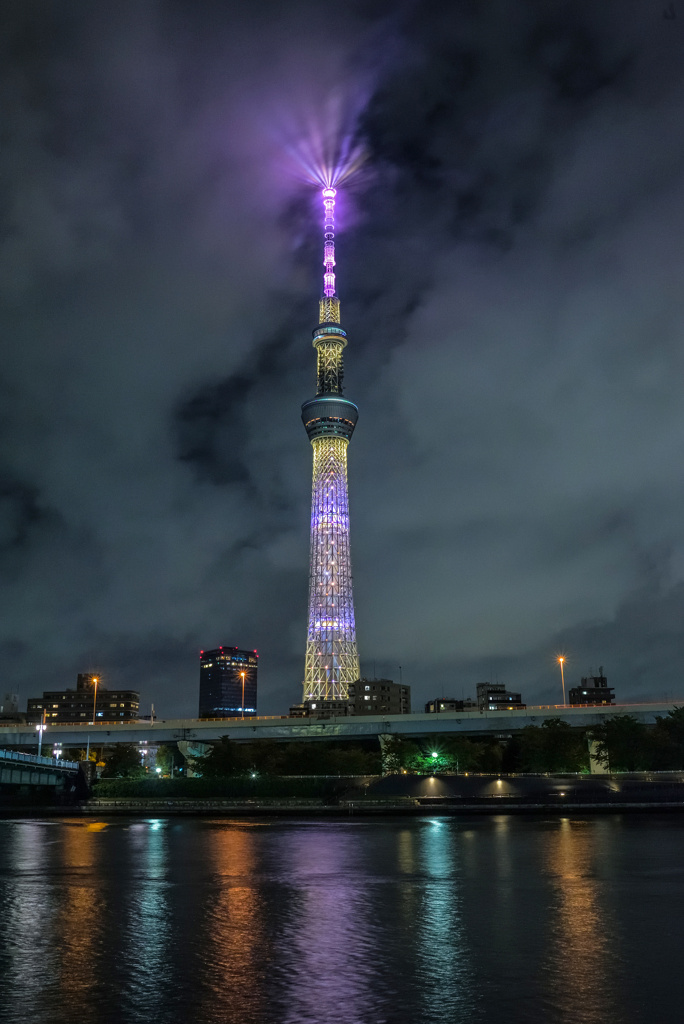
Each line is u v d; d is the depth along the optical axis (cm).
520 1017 3192
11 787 15912
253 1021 3155
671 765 17638
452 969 3909
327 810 15350
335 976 3794
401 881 6862
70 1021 3164
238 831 12194
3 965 4022
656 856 8469
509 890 6344
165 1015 3238
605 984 3641
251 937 4669
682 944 4428
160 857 8750
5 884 6869
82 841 10650
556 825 12669
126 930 4897
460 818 14375
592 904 5700
